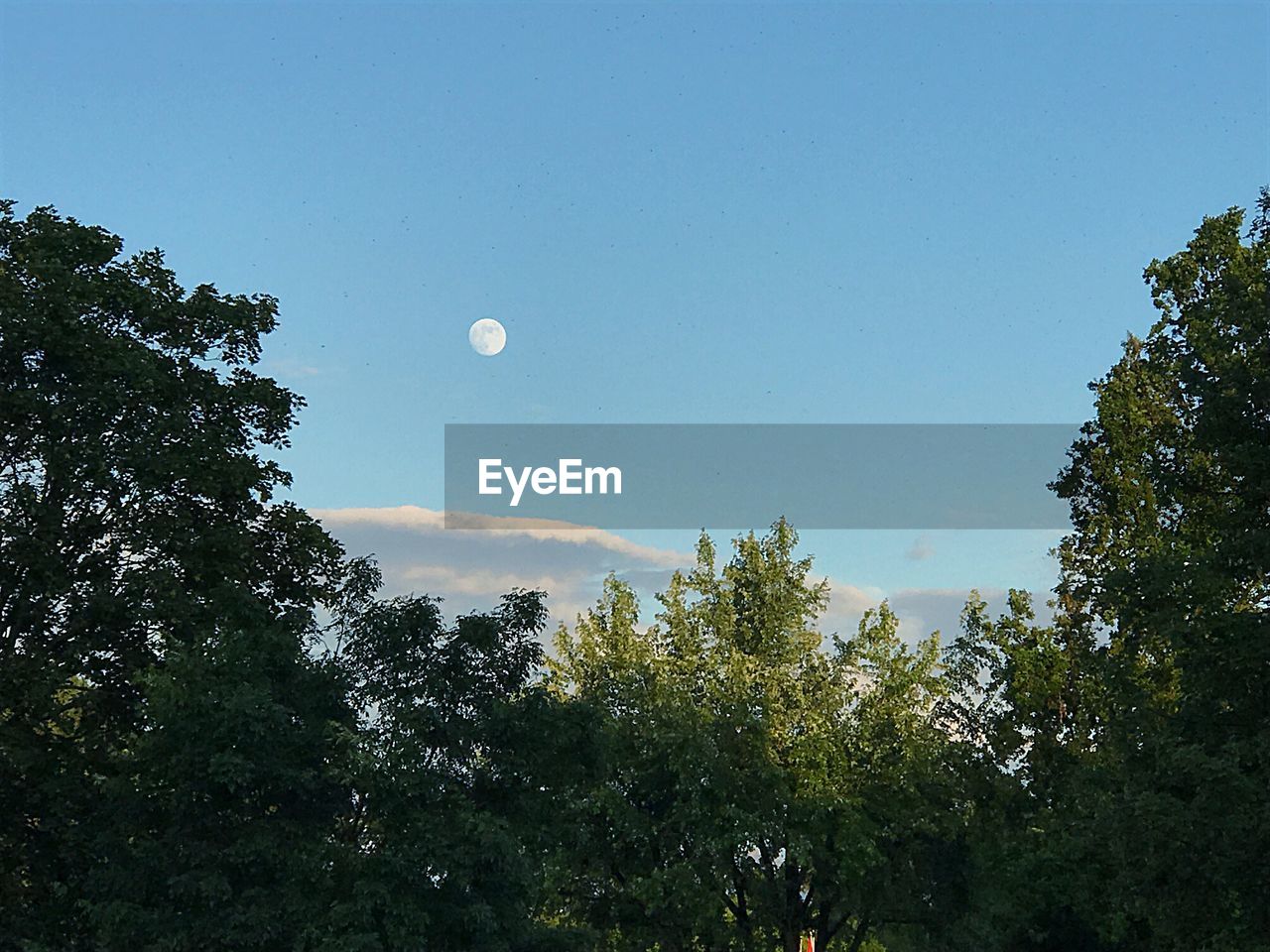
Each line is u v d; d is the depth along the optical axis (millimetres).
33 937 27062
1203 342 34938
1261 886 24609
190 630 28703
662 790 40844
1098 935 39312
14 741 28016
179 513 31281
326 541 33094
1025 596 46250
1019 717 44875
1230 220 38781
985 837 43094
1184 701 27875
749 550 47594
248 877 23703
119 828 24969
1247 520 28125
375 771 22688
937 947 44688
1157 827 24781
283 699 24562
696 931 41906
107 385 29422
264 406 33375
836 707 44719
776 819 39969
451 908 22859
